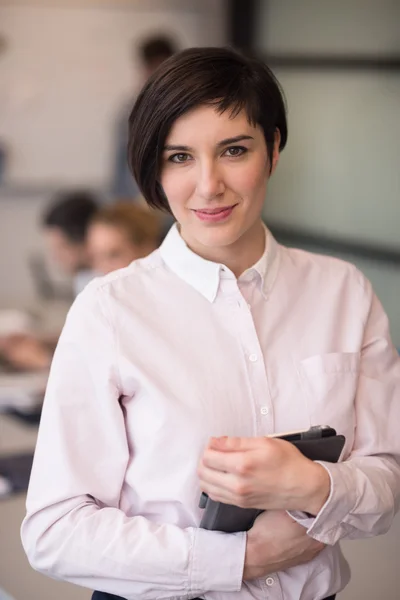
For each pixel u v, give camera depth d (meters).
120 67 6.21
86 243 4.23
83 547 1.38
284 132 1.49
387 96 4.61
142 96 1.38
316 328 1.53
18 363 3.43
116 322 1.44
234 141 1.35
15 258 6.25
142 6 6.16
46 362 3.45
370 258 4.79
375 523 1.41
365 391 1.54
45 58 6.07
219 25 6.28
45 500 1.41
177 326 1.47
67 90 6.16
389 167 4.63
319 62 5.08
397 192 4.59
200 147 1.35
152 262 1.52
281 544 1.39
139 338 1.44
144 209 3.67
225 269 1.47
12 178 6.16
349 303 1.58
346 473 1.36
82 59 6.14
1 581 2.08
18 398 3.17
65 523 1.39
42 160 6.21
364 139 4.79
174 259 1.50
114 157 6.27
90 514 1.39
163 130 1.36
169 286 1.49
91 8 6.07
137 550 1.36
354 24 4.80
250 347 1.47
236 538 1.39
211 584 1.38
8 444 2.81
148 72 5.72
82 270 4.30
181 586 1.37
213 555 1.37
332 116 5.02
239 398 1.44
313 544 1.41
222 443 1.31
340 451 1.38
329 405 1.48
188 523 1.43
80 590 2.06
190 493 1.41
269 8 5.57
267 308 1.52
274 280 1.53
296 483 1.30
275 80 1.43
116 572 1.37
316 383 1.49
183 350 1.45
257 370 1.46
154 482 1.42
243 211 1.39
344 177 4.96
